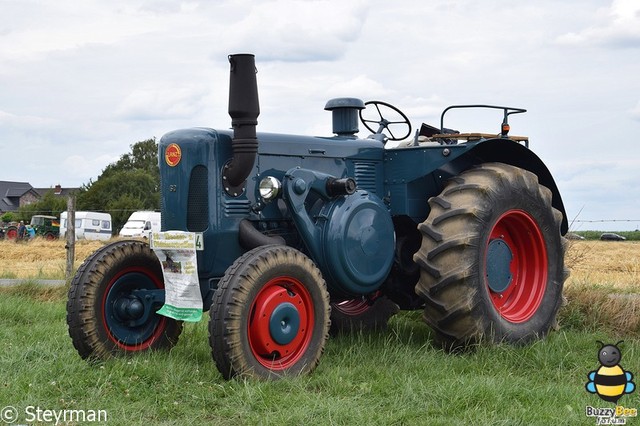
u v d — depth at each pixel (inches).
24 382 179.9
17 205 3560.5
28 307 323.6
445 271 215.2
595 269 525.3
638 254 815.7
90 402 167.8
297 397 168.1
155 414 161.0
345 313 254.2
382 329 260.8
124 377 183.9
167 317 224.2
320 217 215.6
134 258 215.5
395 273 247.4
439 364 201.9
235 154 201.2
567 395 171.2
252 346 185.3
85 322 203.8
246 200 209.3
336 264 213.0
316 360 195.0
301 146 222.8
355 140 239.5
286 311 188.1
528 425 151.6
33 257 1005.8
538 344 220.7
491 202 223.6
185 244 194.9
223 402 167.0
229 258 206.7
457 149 228.1
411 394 169.5
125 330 214.4
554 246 247.0
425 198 245.3
